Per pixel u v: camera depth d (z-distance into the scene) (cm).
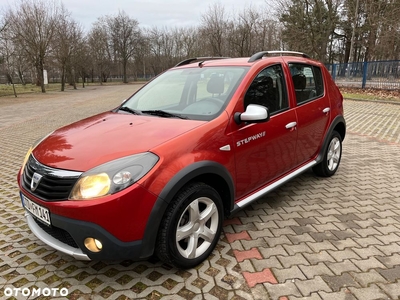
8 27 2964
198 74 354
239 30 4516
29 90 3753
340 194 416
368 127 877
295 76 384
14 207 394
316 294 235
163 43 7856
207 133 267
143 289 244
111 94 2777
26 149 709
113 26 7006
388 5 2478
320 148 434
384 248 293
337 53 4416
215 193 273
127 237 223
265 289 241
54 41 3281
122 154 234
